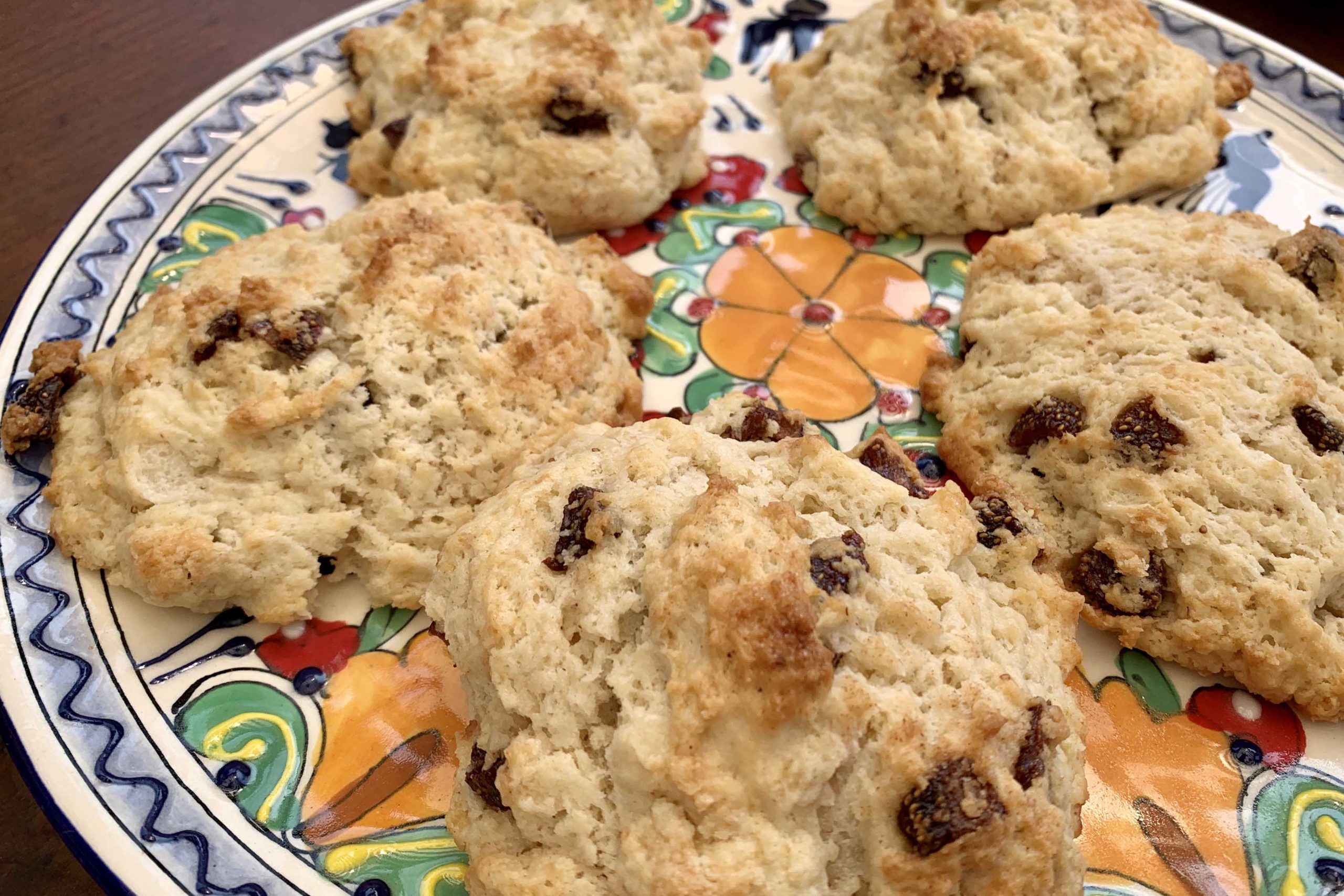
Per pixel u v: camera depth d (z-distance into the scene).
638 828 0.21
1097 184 0.29
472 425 0.25
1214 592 0.24
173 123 0.30
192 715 0.24
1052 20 0.30
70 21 0.34
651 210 0.30
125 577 0.25
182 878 0.22
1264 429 0.25
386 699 0.24
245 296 0.25
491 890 0.22
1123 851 0.23
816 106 0.31
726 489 0.23
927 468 0.27
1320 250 0.27
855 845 0.21
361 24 0.33
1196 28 0.33
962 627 0.22
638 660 0.22
